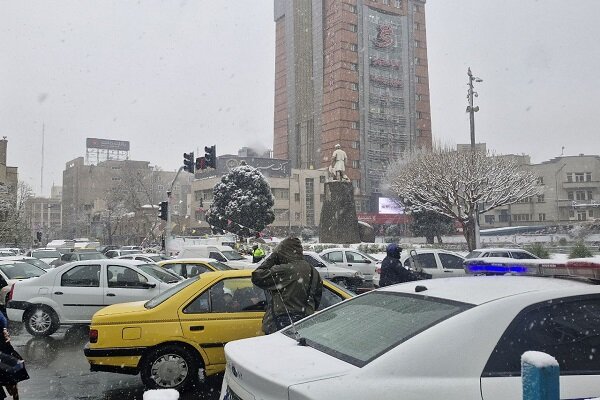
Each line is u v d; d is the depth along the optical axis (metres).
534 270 3.74
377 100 87.75
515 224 77.94
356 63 86.75
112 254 31.70
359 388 2.46
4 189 48.28
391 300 3.46
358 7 87.44
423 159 36.91
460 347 2.66
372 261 19.53
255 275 5.29
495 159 34.22
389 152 87.62
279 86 99.81
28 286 9.56
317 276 5.42
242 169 50.75
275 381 2.53
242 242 39.47
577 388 2.71
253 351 3.08
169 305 5.79
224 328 5.77
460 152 35.75
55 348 8.72
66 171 112.81
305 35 93.25
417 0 93.38
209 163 23.25
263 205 49.81
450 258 15.10
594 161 75.12
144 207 78.00
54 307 9.44
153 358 5.66
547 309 2.92
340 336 3.14
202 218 79.00
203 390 5.82
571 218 74.81
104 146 127.81
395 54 90.12
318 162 88.69
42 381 6.66
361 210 84.19
